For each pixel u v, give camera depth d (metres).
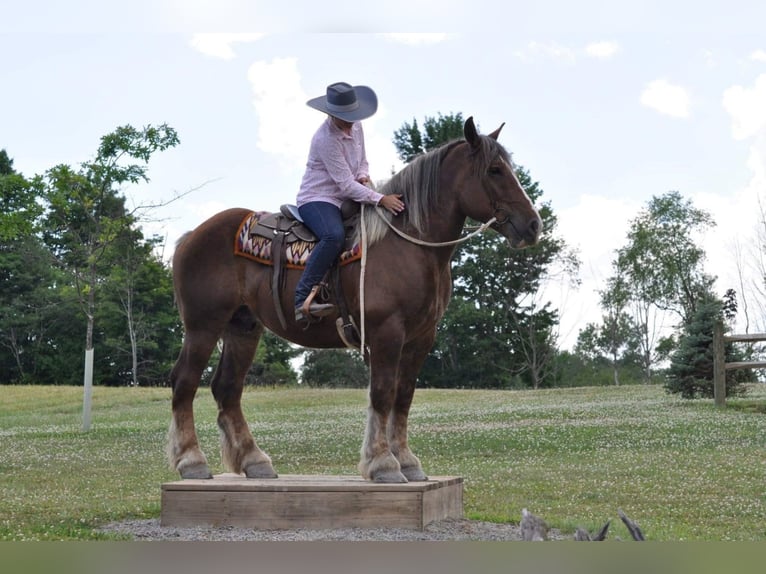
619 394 30.50
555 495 10.57
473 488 11.15
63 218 23.42
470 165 7.66
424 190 7.69
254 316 8.49
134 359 53.94
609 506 9.81
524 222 7.51
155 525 7.98
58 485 11.55
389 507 7.45
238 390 8.57
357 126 8.14
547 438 16.92
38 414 30.42
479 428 19.09
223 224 8.40
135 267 50.31
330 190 7.98
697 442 15.77
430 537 7.16
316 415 25.47
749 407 21.98
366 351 8.04
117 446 17.50
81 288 24.36
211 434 19.59
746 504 9.88
